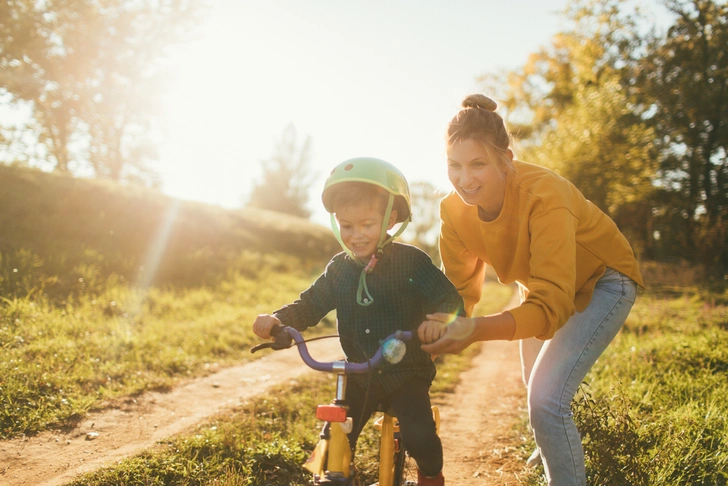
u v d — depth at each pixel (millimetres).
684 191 23547
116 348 6617
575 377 2926
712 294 13031
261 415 5020
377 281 2611
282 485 3646
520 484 3785
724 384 4941
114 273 10188
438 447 2396
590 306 3033
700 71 23203
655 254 23266
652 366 5859
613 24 25797
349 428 2236
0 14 23125
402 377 2508
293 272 15961
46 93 25906
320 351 8562
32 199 12258
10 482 3484
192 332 8086
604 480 3254
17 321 6629
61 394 4988
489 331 2248
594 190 20125
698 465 3457
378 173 2506
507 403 6004
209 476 3625
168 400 5449
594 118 20859
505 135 2803
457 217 3234
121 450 4098
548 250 2564
